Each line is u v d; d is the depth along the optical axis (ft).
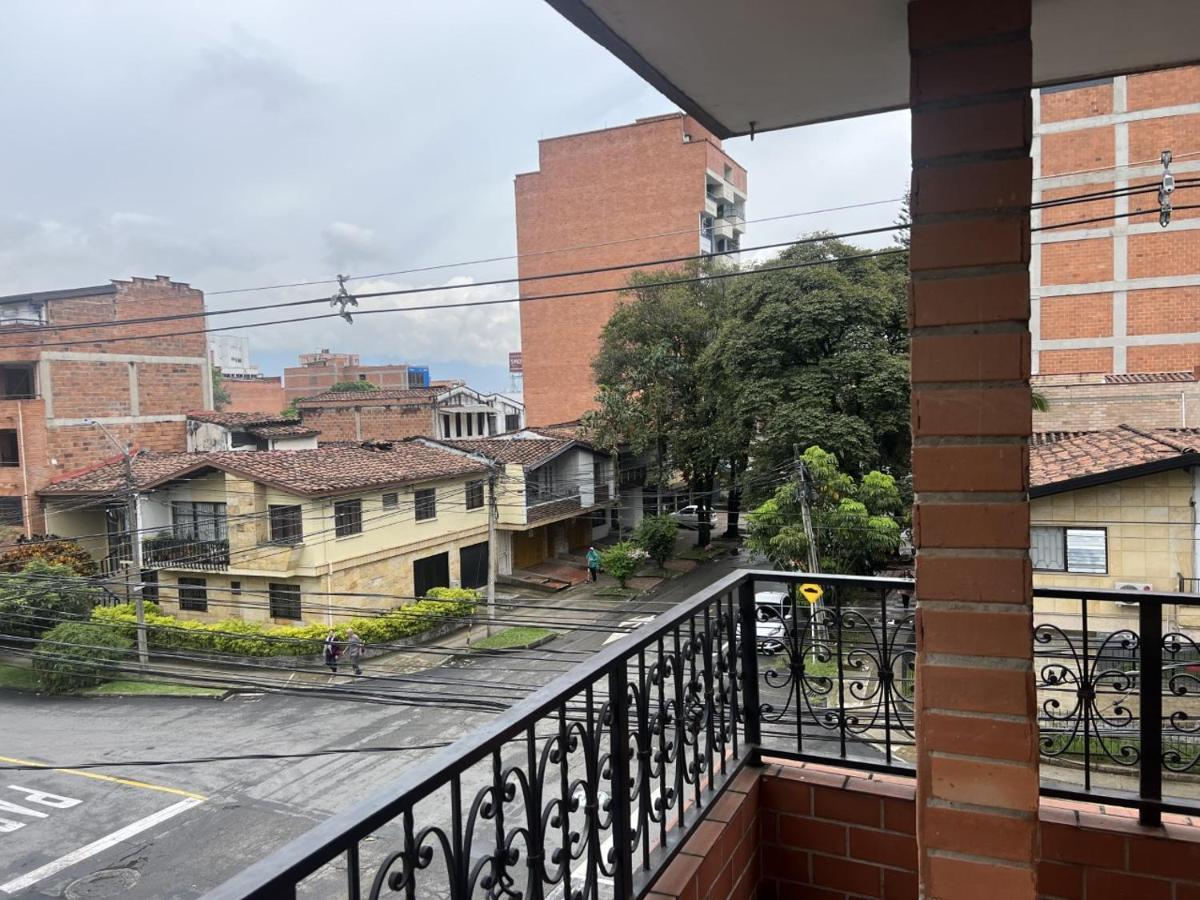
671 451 80.07
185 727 42.16
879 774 7.84
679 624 6.67
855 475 56.49
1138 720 7.59
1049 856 6.97
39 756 38.96
